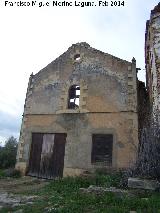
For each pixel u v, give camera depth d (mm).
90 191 7859
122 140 12234
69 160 13078
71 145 13305
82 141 13109
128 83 13023
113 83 13430
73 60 15070
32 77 16203
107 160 12273
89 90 13891
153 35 11367
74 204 6637
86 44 15055
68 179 10539
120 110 12766
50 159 13758
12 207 7020
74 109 13836
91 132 13039
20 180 12648
